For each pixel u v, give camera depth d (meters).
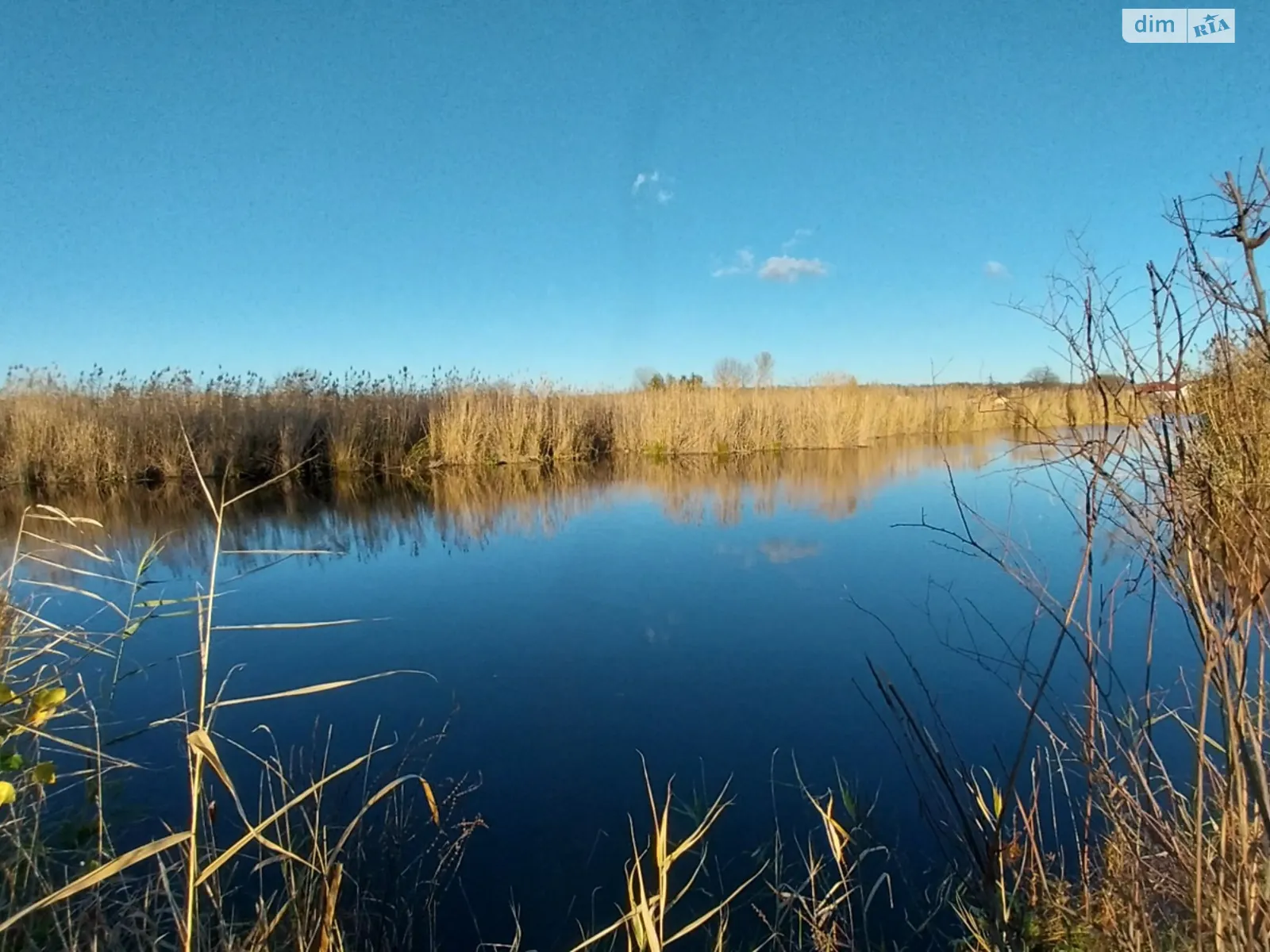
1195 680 2.88
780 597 4.55
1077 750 1.86
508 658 3.68
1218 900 1.22
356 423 11.25
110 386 11.34
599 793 2.47
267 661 3.70
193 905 1.28
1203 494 1.22
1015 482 2.52
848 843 1.89
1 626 2.12
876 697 3.09
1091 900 1.61
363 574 5.45
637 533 6.64
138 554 6.16
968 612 4.01
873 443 14.73
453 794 2.41
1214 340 1.24
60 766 2.49
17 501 9.02
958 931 1.80
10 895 1.56
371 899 1.90
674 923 1.93
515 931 1.90
